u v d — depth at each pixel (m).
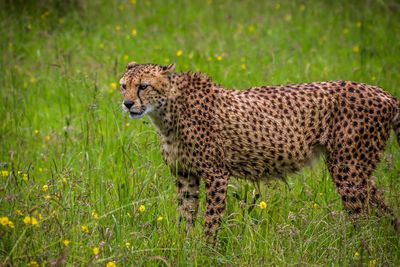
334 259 9.38
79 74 15.38
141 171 11.38
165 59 16.81
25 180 10.22
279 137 10.39
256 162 10.52
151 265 9.15
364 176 10.46
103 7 20.52
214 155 10.31
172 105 10.32
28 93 15.72
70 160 12.38
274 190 11.14
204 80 10.45
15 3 19.78
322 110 10.41
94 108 13.27
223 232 10.37
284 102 10.48
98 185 11.04
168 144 10.56
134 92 10.26
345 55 17.45
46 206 9.48
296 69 15.98
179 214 10.51
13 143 13.68
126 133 13.21
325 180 11.49
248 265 9.13
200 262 9.41
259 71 15.55
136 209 9.98
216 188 10.34
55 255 8.74
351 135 10.29
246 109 10.41
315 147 10.67
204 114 10.25
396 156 12.37
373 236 9.83
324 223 10.27
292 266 9.05
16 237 8.81
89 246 9.03
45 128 14.45
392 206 10.54
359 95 10.39
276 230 10.09
